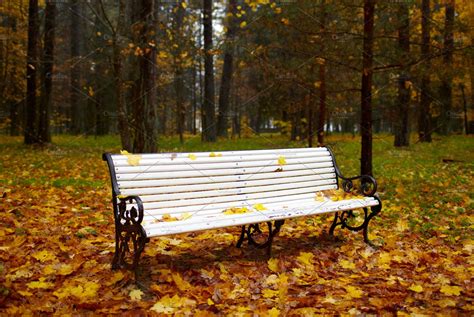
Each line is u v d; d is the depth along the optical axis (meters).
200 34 18.12
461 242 4.82
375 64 8.19
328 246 4.77
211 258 4.26
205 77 21.81
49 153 14.25
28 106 17.05
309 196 5.06
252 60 8.92
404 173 10.23
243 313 3.05
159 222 3.73
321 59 7.97
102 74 25.06
